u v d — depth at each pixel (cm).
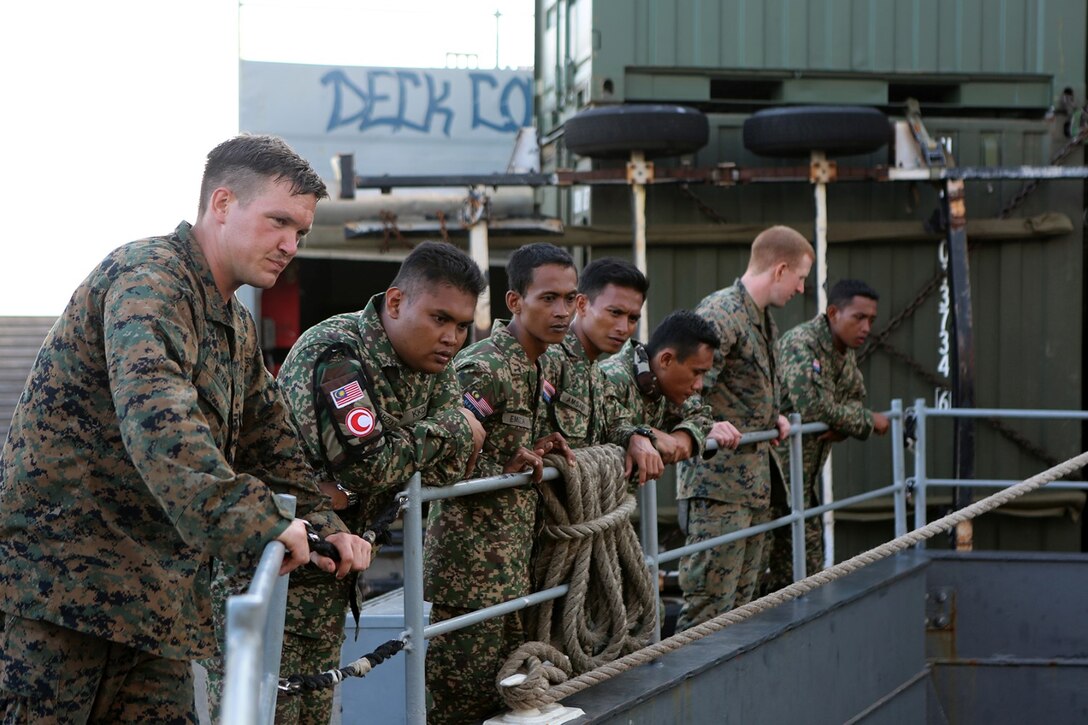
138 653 222
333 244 736
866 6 747
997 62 759
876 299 562
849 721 506
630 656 356
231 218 223
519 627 351
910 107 740
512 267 344
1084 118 755
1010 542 752
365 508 296
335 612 282
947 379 746
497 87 855
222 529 189
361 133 838
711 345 427
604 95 721
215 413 222
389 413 292
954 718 604
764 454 496
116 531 212
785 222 739
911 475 743
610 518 352
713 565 483
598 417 373
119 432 211
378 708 422
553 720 319
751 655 421
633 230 694
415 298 289
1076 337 757
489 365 333
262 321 832
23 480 209
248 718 125
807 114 686
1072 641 606
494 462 336
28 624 209
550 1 818
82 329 210
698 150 700
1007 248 756
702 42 731
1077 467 505
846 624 507
